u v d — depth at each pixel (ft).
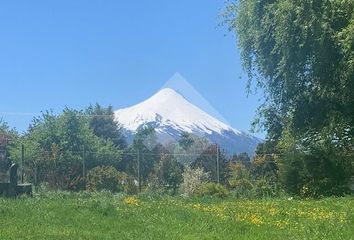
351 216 45.47
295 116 92.48
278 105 95.55
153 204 66.95
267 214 52.16
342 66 81.87
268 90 95.81
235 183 131.23
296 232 38.14
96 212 53.47
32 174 140.26
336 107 88.74
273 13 88.07
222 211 55.72
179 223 45.37
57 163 144.15
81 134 176.86
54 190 115.55
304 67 88.02
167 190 129.70
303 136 93.66
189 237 37.42
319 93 87.35
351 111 87.51
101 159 161.38
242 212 54.29
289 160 97.35
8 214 52.29
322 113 90.48
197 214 51.42
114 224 45.42
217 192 103.65
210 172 148.15
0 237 37.35
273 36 89.04
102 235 38.55
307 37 82.58
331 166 93.61
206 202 74.08
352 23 79.00
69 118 177.47
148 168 158.10
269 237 37.06
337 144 88.48
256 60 96.02
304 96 90.74
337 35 79.66
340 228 38.17
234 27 101.09
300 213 52.65
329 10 83.05
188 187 131.75
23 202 67.82
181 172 146.41
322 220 44.86
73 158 148.56
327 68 85.30
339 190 92.12
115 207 58.03
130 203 68.90
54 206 59.06
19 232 39.91
